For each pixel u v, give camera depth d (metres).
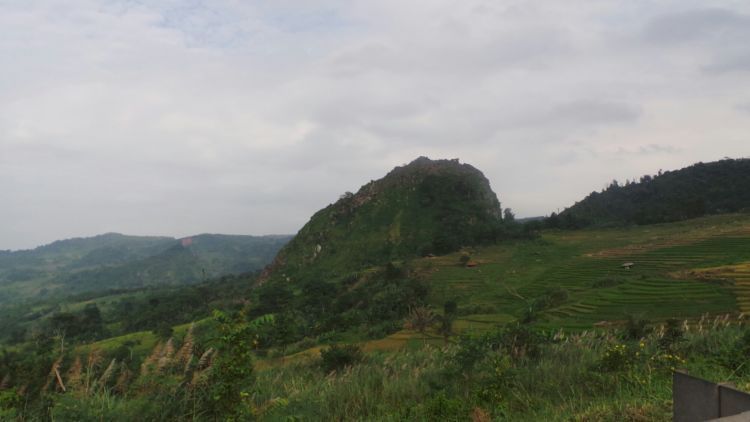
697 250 68.62
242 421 5.67
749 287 41.12
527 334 10.15
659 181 152.38
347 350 12.05
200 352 6.38
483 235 118.25
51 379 7.04
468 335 9.85
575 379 7.61
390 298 65.06
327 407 7.35
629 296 44.84
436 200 149.50
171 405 5.91
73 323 82.38
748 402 2.86
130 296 141.12
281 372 11.30
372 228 142.38
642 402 5.42
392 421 6.48
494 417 6.16
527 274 77.94
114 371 7.08
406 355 11.88
